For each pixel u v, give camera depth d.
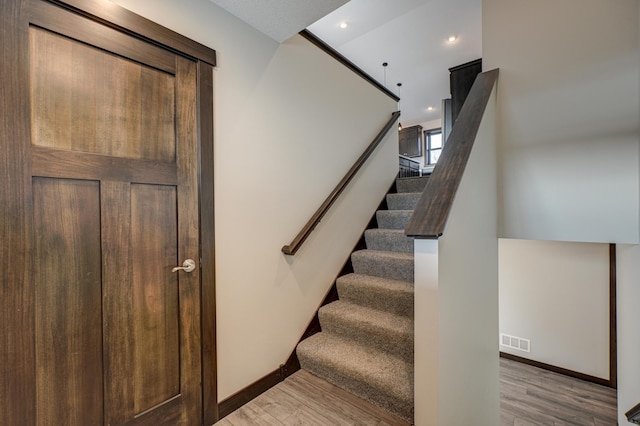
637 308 1.90
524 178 2.07
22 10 1.02
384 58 4.32
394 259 2.41
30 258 1.05
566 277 3.05
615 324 2.78
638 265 1.88
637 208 1.73
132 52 1.29
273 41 1.97
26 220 1.04
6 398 1.00
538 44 2.01
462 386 1.51
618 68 1.75
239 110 1.75
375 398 1.71
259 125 1.87
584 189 1.87
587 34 1.84
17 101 1.02
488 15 2.20
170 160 1.42
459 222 1.46
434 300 1.25
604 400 2.59
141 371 1.33
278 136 2.01
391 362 1.85
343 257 2.65
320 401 1.76
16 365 1.02
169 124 1.42
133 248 1.31
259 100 1.87
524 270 3.28
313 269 2.30
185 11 1.49
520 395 2.68
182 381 1.46
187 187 1.48
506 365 3.25
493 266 2.01
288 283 2.08
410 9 3.21
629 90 1.73
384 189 3.34
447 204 1.30
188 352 1.48
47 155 1.08
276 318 1.98
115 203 1.25
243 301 1.77
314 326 2.27
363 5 3.12
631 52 1.72
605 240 1.82
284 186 2.06
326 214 2.45
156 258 1.38
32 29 1.05
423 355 1.29
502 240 3.40
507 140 2.12
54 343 1.10
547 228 2.00
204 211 1.55
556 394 2.70
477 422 1.71
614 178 1.79
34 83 1.05
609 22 1.77
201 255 1.54
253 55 1.83
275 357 1.96
